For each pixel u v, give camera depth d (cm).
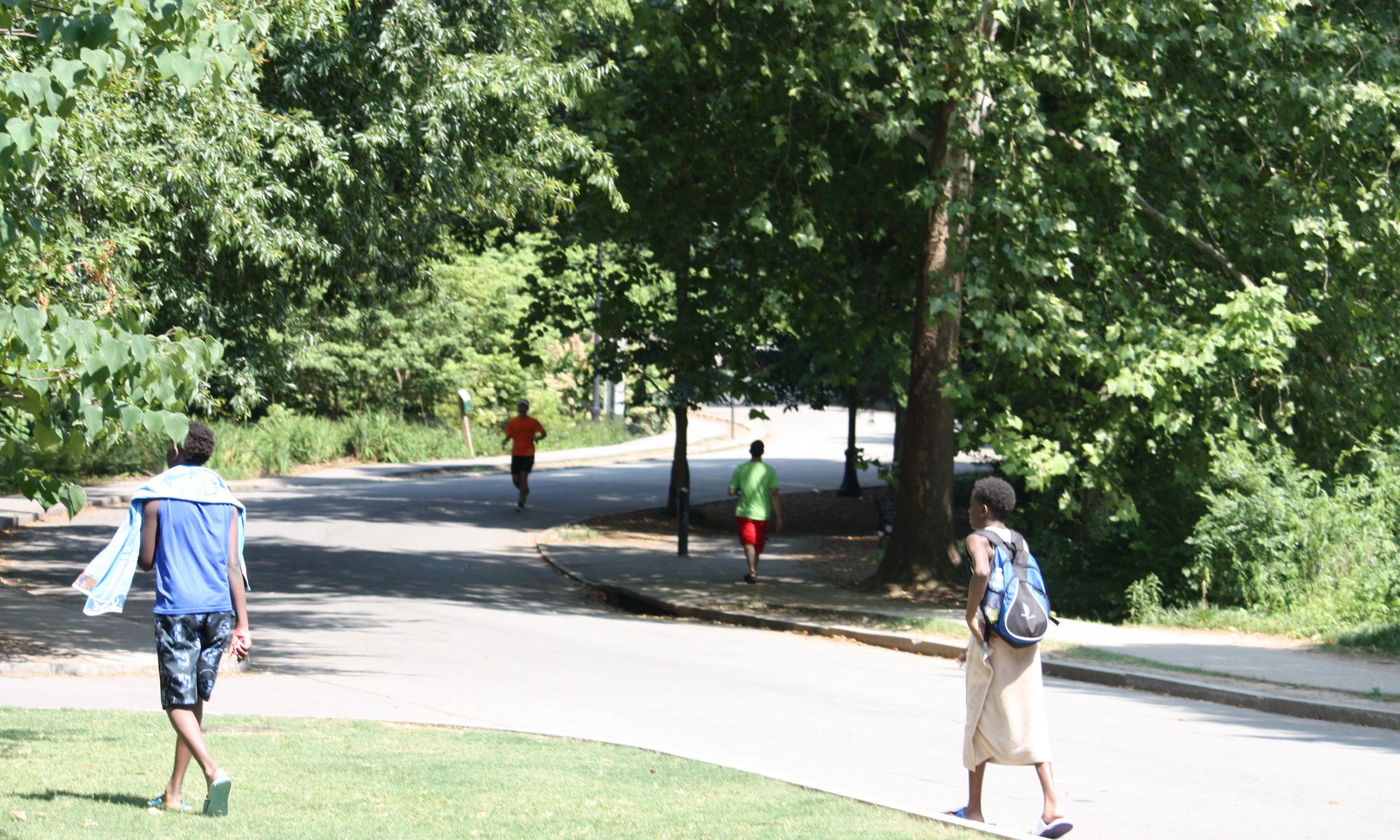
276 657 2103
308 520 4588
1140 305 2780
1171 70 2859
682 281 3981
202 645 1080
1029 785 1359
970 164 3000
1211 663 2194
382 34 2162
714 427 10369
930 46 2755
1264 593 2666
